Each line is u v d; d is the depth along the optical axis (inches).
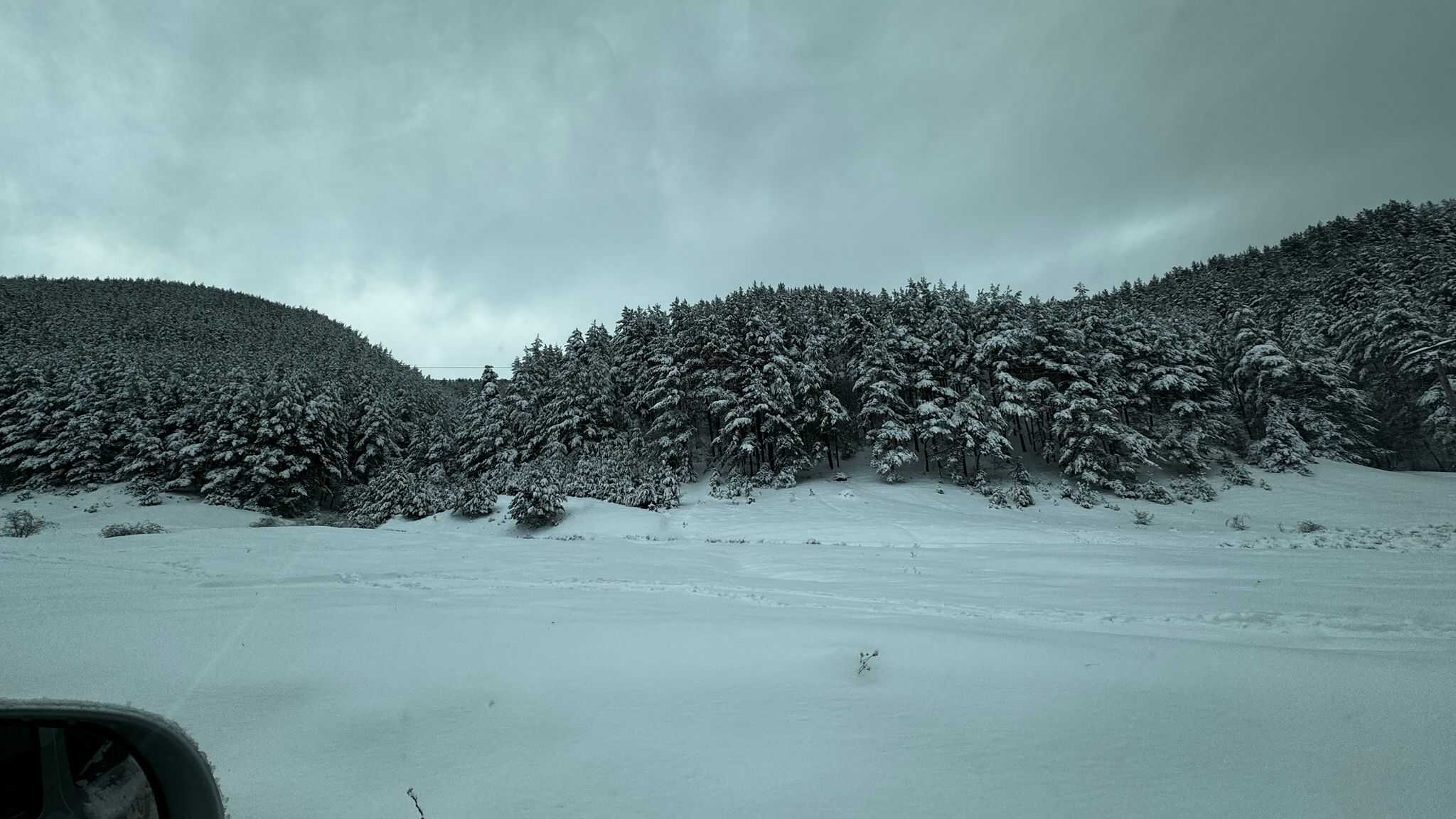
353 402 2260.1
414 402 2591.0
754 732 146.8
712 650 217.0
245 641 235.9
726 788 120.0
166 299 5866.1
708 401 1770.4
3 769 62.4
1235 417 1804.9
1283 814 106.5
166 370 2230.6
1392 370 1780.3
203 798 74.3
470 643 230.5
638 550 745.0
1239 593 345.1
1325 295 2512.3
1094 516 1262.3
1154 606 319.3
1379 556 493.4
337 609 304.3
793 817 109.0
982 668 191.9
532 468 1270.9
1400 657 188.7
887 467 1547.7
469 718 160.1
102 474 1830.7
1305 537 717.9
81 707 65.9
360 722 158.2
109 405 1923.0
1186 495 1427.2
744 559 655.1
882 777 123.3
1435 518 1062.4
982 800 113.8
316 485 1875.0
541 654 215.3
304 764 135.3
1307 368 1689.2
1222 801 111.6
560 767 130.4
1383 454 1788.9
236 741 147.9
